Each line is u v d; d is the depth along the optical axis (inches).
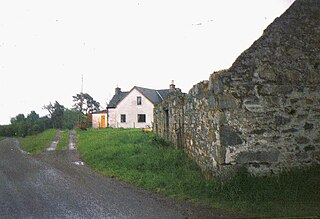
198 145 369.7
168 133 599.8
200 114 357.4
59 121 1930.4
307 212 213.8
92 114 2114.9
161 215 222.7
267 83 292.8
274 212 217.6
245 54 294.5
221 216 216.4
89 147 648.4
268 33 299.0
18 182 348.8
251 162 285.4
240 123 287.4
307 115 294.8
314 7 307.9
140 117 1768.0
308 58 300.5
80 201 264.4
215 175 296.4
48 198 275.9
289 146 289.7
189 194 274.4
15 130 1641.2
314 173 279.9
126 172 377.4
